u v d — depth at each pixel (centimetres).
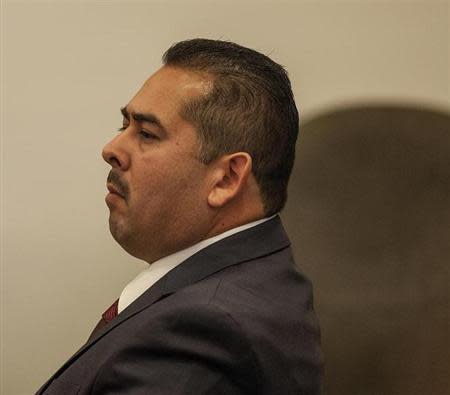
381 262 590
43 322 612
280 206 368
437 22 658
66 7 609
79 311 614
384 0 650
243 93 350
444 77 660
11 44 604
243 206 354
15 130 606
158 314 319
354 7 647
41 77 608
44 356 613
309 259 587
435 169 590
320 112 614
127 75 616
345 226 593
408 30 655
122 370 309
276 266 353
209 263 345
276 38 637
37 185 609
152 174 349
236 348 304
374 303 588
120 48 615
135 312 338
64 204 612
